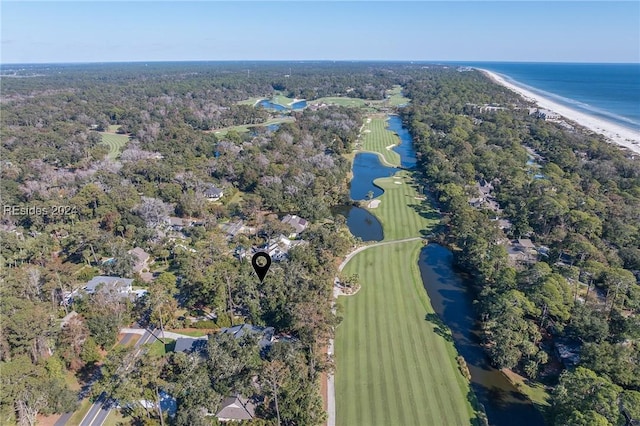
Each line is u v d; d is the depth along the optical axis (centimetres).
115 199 11438
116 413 5241
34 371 5156
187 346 6094
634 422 4559
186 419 4728
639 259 8181
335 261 8856
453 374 5962
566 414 4747
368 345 6525
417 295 7950
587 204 10469
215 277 7238
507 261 8194
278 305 6825
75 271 8600
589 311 6444
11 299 6103
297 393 5094
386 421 5162
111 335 6275
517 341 6019
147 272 8731
